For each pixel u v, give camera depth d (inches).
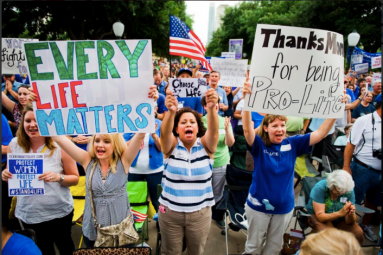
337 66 90.4
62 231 100.7
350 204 110.3
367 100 225.3
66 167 97.9
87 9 569.9
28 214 93.6
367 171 138.3
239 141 188.4
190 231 95.3
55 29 642.2
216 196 155.5
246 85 90.7
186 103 184.1
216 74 214.2
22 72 180.9
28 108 93.3
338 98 92.1
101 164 91.1
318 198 119.4
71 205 102.7
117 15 626.8
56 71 85.5
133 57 86.2
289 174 101.0
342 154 183.6
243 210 137.0
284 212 101.4
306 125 223.5
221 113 215.2
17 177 89.0
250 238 109.1
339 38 89.8
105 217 89.1
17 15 562.9
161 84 276.2
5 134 119.9
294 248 122.5
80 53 85.4
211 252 131.4
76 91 86.6
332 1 658.8
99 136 88.3
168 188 95.0
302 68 87.6
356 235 117.0
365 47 719.1
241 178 141.8
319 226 118.5
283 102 89.5
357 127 137.6
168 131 89.7
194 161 94.1
